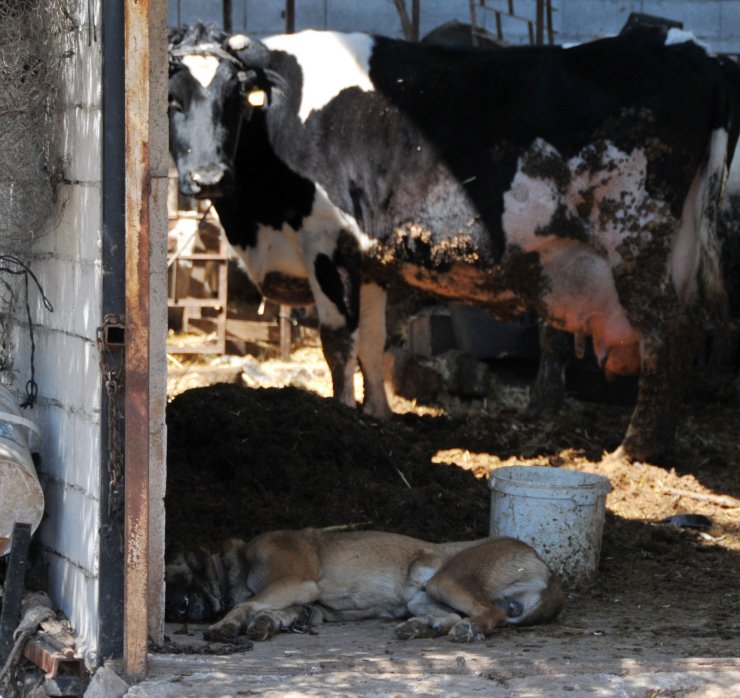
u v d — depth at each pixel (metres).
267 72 10.00
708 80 9.71
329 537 8.38
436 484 9.23
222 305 11.34
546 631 8.20
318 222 10.06
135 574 7.66
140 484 7.66
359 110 9.97
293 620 8.17
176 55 9.85
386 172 9.95
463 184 9.84
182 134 9.86
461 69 9.91
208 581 8.27
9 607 7.85
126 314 7.64
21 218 7.98
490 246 9.86
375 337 10.40
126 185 7.64
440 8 12.53
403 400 10.90
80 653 7.76
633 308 9.80
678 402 9.88
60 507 7.99
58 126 8.01
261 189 10.13
